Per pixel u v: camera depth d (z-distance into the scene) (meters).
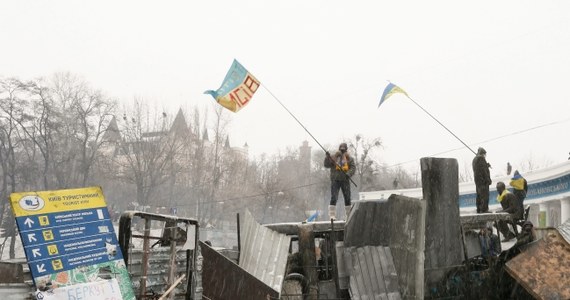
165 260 11.36
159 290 11.03
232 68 15.34
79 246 9.16
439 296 12.19
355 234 12.68
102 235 9.54
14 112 56.56
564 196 34.34
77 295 8.74
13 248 45.53
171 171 63.31
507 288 12.59
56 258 8.80
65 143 61.81
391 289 12.05
